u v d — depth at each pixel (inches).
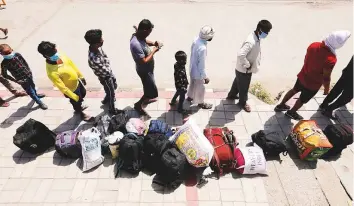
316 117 243.0
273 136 203.5
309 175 196.2
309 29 374.9
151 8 424.2
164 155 179.5
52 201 177.6
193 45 208.1
